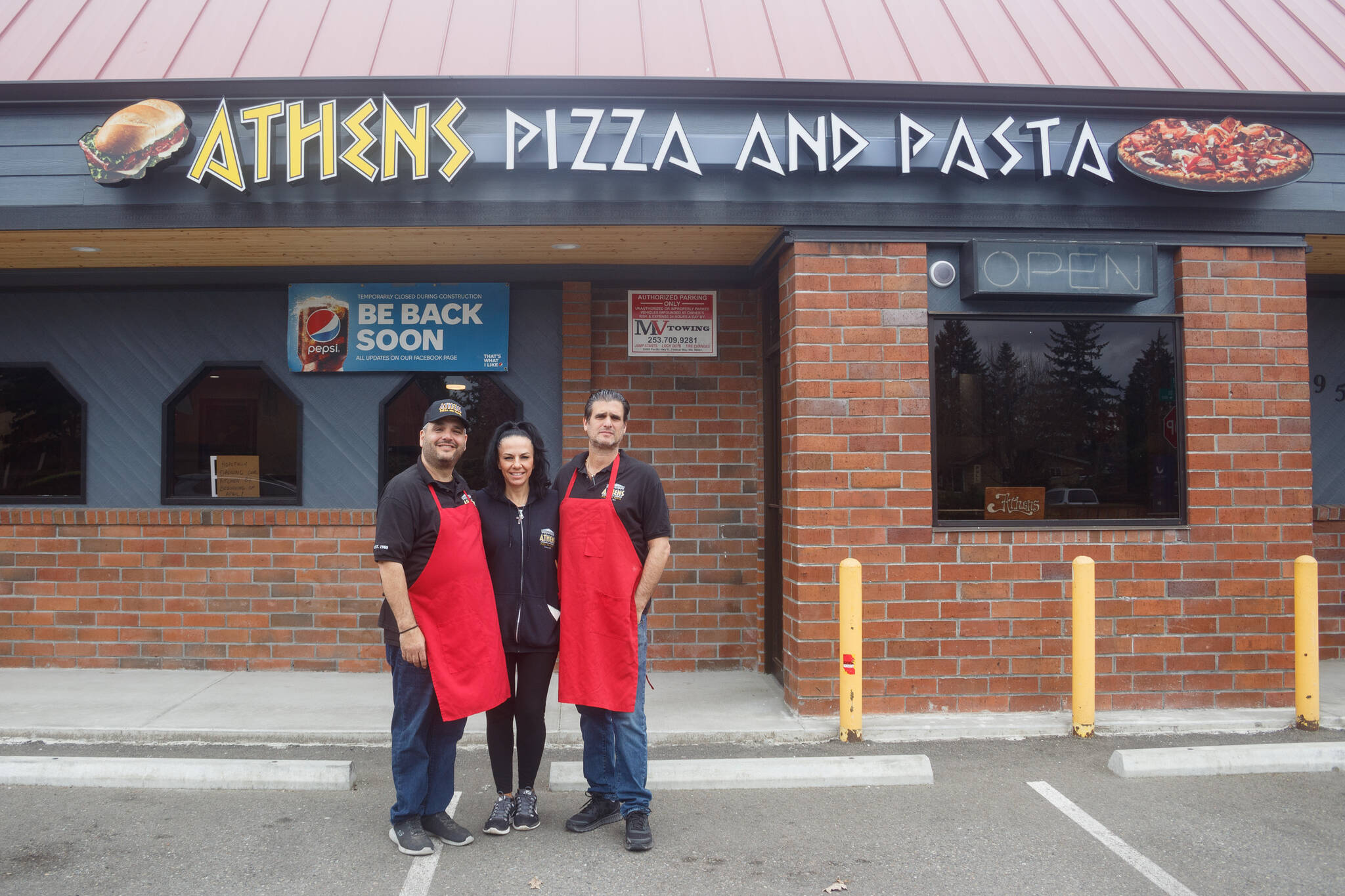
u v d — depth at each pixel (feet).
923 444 18.03
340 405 21.90
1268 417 18.63
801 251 18.10
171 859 11.80
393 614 11.57
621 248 19.90
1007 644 17.98
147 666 21.27
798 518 17.94
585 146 17.37
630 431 21.85
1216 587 18.38
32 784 14.37
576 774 14.34
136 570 21.33
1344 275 23.09
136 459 21.75
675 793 14.29
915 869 11.56
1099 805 13.69
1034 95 18.28
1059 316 18.65
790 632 18.51
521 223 17.88
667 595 21.68
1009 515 18.48
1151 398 18.75
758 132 17.43
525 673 12.59
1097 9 22.18
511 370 22.06
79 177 17.84
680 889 10.99
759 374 22.04
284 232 18.34
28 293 21.89
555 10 21.67
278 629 21.30
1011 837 12.56
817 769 14.60
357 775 15.05
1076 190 18.45
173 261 20.66
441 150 17.54
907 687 17.81
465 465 21.97
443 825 12.32
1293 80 19.77
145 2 21.58
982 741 16.81
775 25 21.26
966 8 22.13
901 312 18.16
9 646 21.29
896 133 18.01
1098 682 18.15
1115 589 18.25
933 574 17.93
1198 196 18.58
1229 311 18.67
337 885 11.05
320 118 17.21
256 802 13.76
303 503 21.71
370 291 21.81
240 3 21.68
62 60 19.57
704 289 22.08
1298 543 18.51
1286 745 15.49
